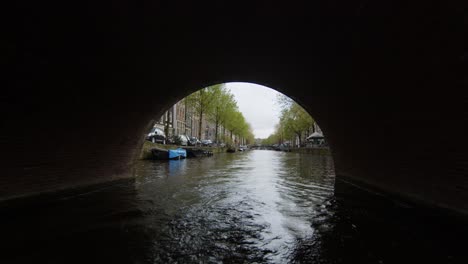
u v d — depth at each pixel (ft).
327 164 61.93
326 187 29.04
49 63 15.24
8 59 13.51
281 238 14.20
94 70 17.97
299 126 126.31
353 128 26.40
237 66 23.48
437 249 12.81
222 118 127.34
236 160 75.61
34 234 14.26
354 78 19.39
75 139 22.43
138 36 16.08
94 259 11.70
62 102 18.74
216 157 88.74
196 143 98.99
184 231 15.11
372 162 25.31
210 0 13.65
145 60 19.17
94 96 20.65
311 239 14.06
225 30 16.72
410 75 14.80
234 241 13.78
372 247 13.10
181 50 19.10
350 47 16.22
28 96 16.24
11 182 18.01
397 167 21.03
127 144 29.89
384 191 23.31
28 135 18.28
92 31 14.43
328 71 20.61
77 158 23.45
